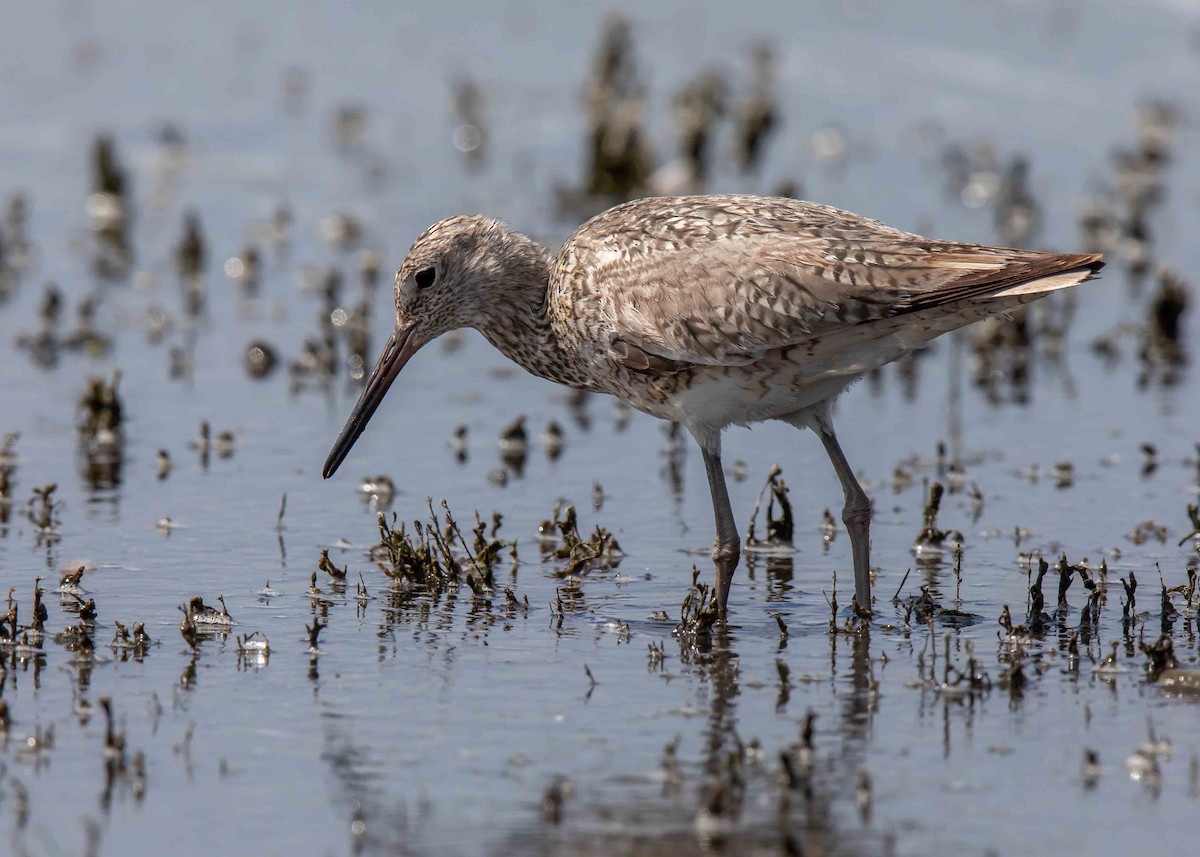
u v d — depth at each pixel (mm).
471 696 9727
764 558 12391
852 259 10758
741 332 10922
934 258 10711
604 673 10109
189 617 10602
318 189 23484
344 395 16375
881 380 17062
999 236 21000
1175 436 15156
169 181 23766
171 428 15203
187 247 20328
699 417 11398
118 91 27250
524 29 30938
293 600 11305
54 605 11070
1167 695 9734
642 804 8398
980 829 8164
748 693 9797
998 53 30359
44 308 17922
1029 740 9125
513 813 8312
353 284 19641
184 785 8555
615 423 15781
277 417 15609
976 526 12945
